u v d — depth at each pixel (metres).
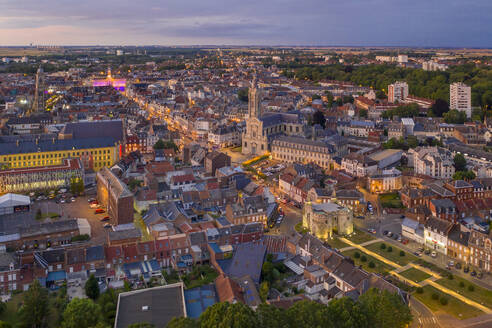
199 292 194.75
